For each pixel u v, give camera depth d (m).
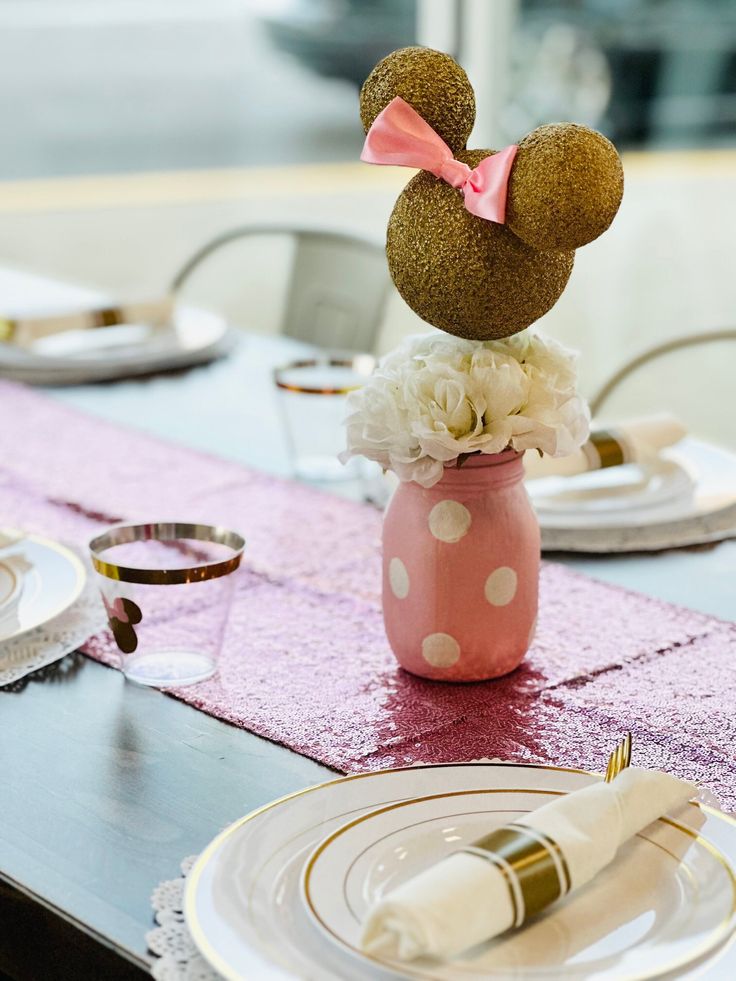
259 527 1.12
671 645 0.90
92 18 8.09
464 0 3.96
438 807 0.64
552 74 4.80
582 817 0.59
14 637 0.87
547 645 0.90
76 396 1.50
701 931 0.55
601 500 1.14
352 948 0.53
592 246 4.41
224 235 2.12
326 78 6.35
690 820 0.64
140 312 1.67
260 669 0.86
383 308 1.94
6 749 0.76
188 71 7.50
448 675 0.84
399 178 5.41
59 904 0.61
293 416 1.22
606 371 3.72
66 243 4.62
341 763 0.74
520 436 0.78
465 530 0.81
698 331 1.71
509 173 0.69
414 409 0.77
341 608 0.96
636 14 4.94
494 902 0.53
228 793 0.71
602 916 0.56
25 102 6.91
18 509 1.15
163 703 0.82
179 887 0.61
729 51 5.09
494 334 0.76
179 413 1.44
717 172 5.06
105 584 0.83
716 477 1.19
